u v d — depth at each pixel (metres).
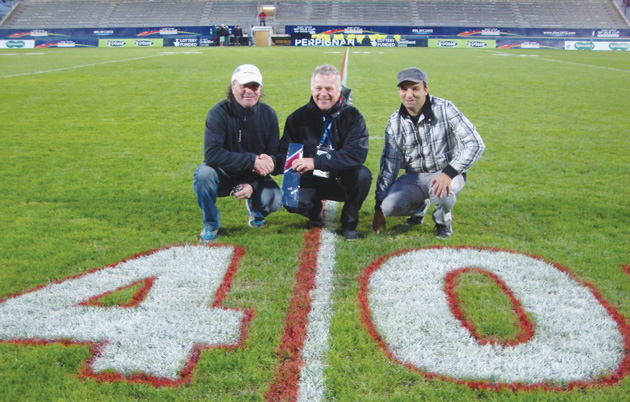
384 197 3.65
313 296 2.81
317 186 3.72
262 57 22.69
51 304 2.71
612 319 2.59
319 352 2.31
